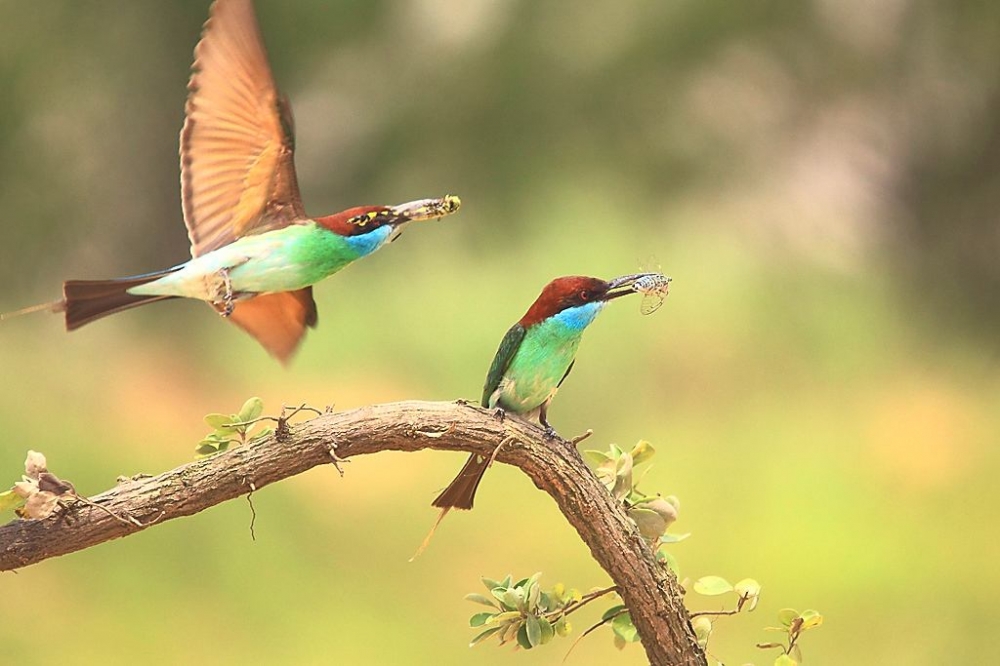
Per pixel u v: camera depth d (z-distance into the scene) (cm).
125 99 2028
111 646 1011
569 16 1827
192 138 404
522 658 1032
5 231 1886
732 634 1061
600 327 1645
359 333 1755
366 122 1952
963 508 1313
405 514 1322
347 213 414
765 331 1702
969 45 1847
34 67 1898
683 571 1196
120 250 2044
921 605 1108
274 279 406
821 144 1897
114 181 2030
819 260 1844
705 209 1841
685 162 1812
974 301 1944
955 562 1184
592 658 1028
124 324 1806
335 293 1822
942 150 1948
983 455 1443
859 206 1928
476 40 1911
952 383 1694
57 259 1959
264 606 1095
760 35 1789
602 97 1809
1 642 995
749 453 1452
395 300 1783
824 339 1720
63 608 1041
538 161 1823
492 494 1409
